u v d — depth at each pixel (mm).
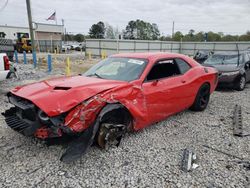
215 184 2904
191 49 41969
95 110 3260
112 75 4254
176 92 4609
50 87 3586
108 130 3516
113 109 3439
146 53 4863
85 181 2936
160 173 3125
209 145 3963
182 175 3084
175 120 5137
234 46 37406
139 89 3879
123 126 3676
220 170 3213
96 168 3217
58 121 3084
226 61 9422
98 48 35562
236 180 2988
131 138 4148
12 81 9961
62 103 3133
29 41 35562
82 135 3234
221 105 6492
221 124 4965
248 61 9531
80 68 16062
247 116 5500
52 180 2943
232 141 4129
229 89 9086
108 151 3645
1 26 49125
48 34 54062
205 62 9812
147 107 4020
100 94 3379
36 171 3119
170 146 3895
